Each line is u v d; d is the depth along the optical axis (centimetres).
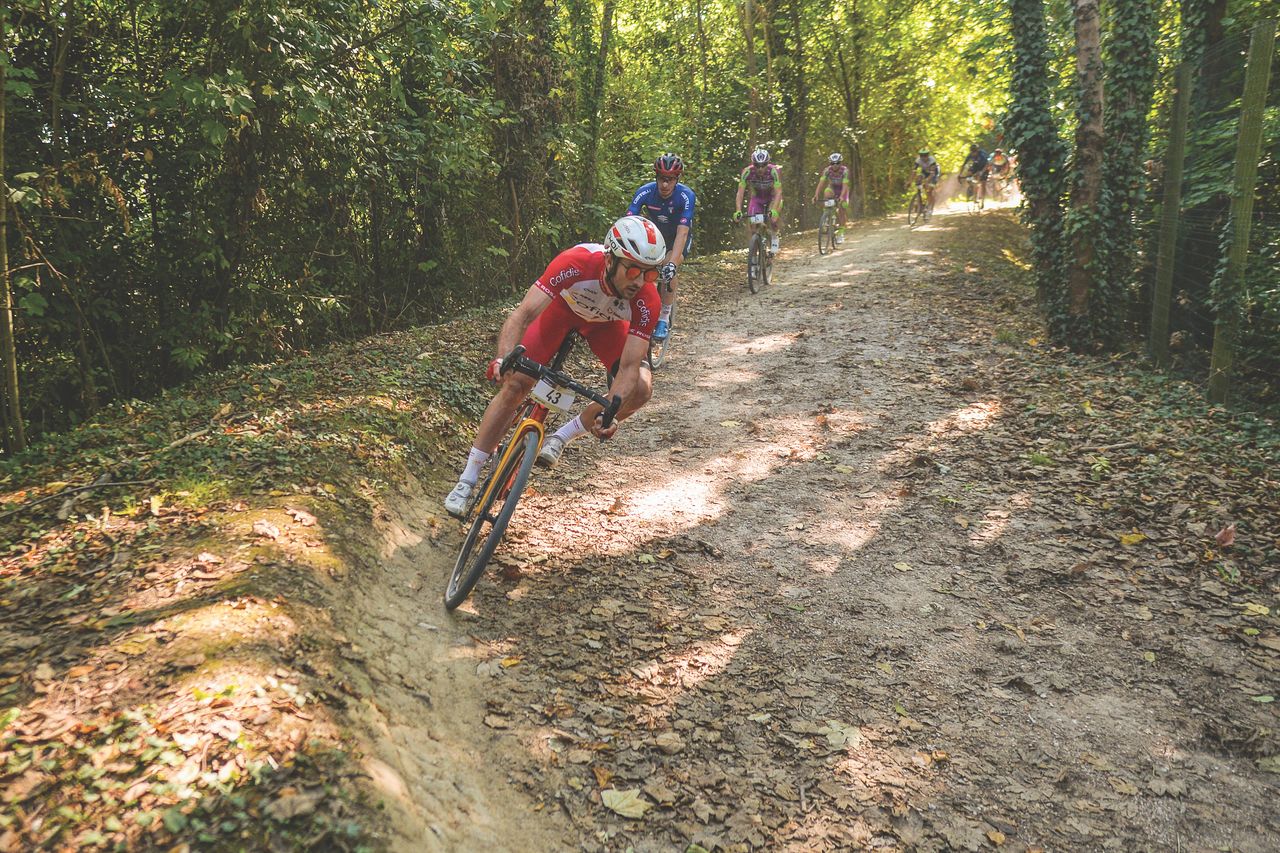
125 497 405
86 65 678
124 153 647
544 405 392
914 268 1462
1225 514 481
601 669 360
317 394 610
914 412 702
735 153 2366
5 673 261
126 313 722
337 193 930
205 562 337
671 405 745
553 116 1302
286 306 868
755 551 482
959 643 395
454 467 573
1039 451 598
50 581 327
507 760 298
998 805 297
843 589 443
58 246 639
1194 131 775
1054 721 341
